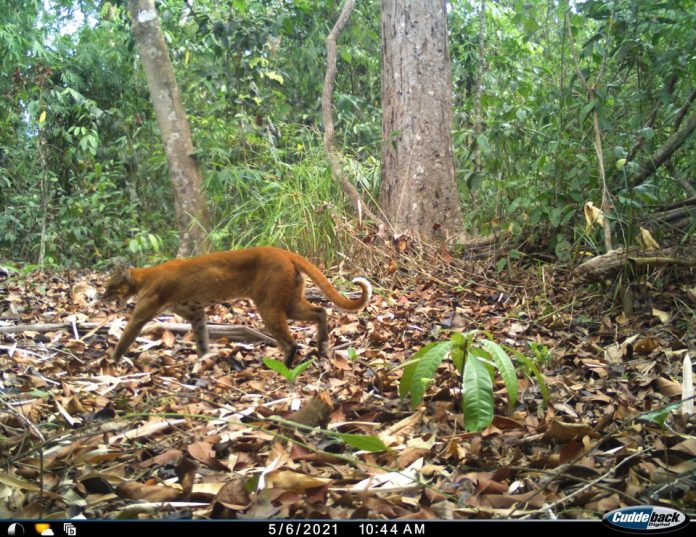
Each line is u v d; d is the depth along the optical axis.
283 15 5.60
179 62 6.30
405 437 1.83
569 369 2.44
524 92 4.10
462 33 5.95
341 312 3.30
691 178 4.12
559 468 1.54
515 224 3.75
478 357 1.68
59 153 6.32
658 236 3.34
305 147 5.08
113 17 6.82
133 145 6.17
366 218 4.38
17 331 2.91
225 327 3.02
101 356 2.74
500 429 1.84
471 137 4.16
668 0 3.62
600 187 3.60
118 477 1.51
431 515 1.35
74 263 5.39
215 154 4.96
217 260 2.70
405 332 2.99
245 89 5.74
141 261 5.12
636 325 2.86
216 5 6.20
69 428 1.90
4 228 5.63
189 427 1.90
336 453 1.71
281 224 4.16
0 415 1.93
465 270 3.88
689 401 1.86
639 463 1.54
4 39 6.24
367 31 5.94
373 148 5.66
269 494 1.38
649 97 3.83
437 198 4.39
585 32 5.24
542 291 3.36
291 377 1.75
